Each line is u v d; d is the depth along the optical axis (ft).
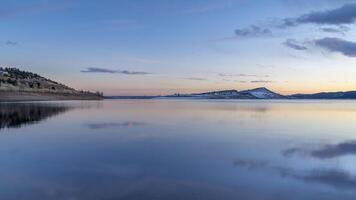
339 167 54.70
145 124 128.57
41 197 38.81
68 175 48.19
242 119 157.17
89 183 44.32
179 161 58.34
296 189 42.63
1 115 168.76
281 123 136.26
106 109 253.03
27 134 93.91
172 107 306.55
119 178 46.70
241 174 49.62
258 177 48.01
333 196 40.04
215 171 51.31
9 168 52.37
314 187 43.42
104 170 51.29
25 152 66.03
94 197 38.93
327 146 76.79
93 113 198.08
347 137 93.04
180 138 88.07
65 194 39.81
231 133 99.91
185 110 245.45
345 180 46.70
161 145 76.23
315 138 90.63
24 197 38.86
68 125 121.49
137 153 65.67
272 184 44.60
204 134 97.14
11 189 41.68
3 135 91.50
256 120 151.64
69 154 64.18
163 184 44.16
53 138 86.07
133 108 276.62
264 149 71.77
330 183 45.16
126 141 81.82
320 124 133.08
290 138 89.86
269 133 100.99
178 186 43.32
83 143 78.48
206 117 169.58
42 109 238.89
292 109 274.16
